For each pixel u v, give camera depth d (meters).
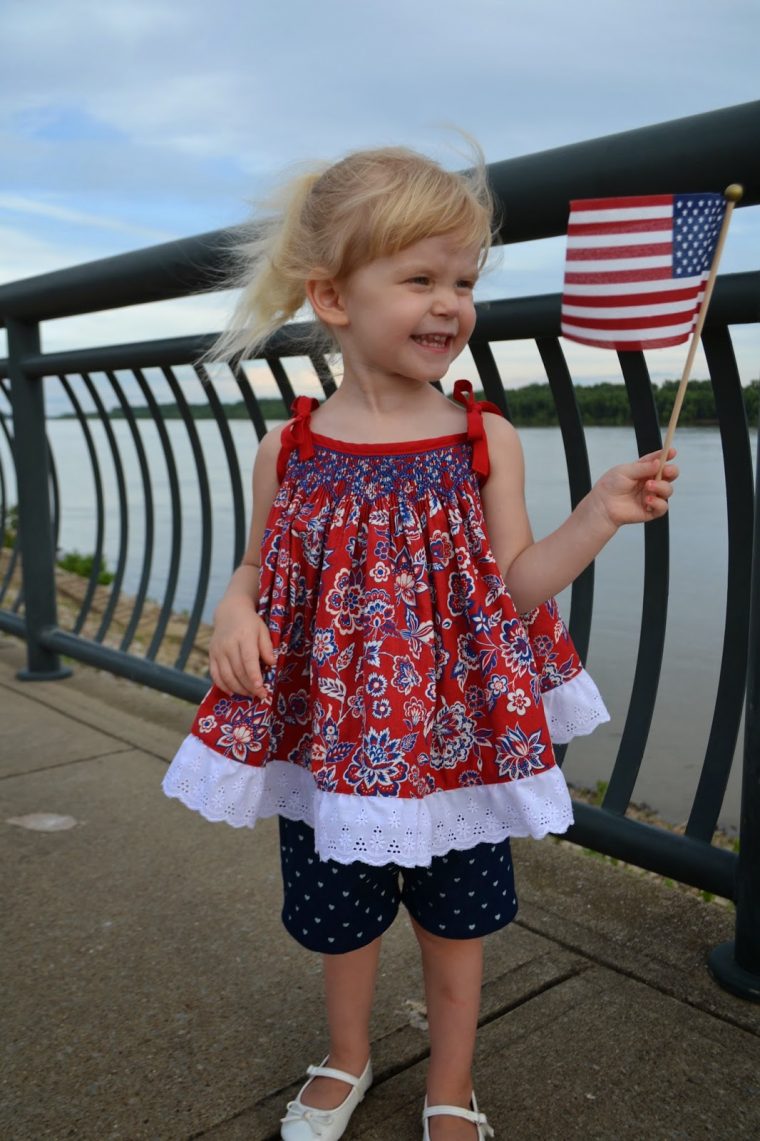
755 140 1.39
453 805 1.23
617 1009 1.59
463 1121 1.27
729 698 1.81
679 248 1.01
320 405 1.37
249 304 1.47
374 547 1.22
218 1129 1.34
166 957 1.78
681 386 1.09
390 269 1.19
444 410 1.31
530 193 1.66
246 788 1.26
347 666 1.22
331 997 1.36
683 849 1.81
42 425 3.53
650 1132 1.31
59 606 5.72
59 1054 1.51
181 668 3.14
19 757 2.81
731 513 1.78
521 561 1.24
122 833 2.30
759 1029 1.53
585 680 1.34
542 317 1.90
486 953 1.76
